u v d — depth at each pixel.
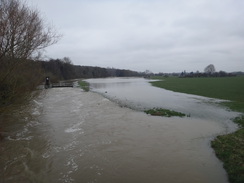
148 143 10.97
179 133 12.62
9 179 7.41
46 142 11.05
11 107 11.12
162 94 34.19
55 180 7.38
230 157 8.73
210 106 21.83
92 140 11.41
